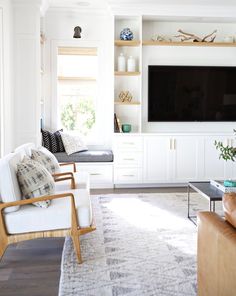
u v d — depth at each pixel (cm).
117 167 568
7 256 304
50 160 396
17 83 523
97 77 608
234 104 614
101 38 601
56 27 592
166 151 577
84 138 616
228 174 591
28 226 280
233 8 567
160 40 589
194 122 620
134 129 612
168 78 603
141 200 490
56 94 600
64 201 300
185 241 333
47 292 240
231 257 164
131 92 605
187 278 258
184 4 552
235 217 176
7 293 239
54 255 306
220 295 177
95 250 312
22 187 291
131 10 558
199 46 609
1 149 487
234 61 618
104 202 478
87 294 235
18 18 517
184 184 592
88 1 539
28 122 528
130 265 281
